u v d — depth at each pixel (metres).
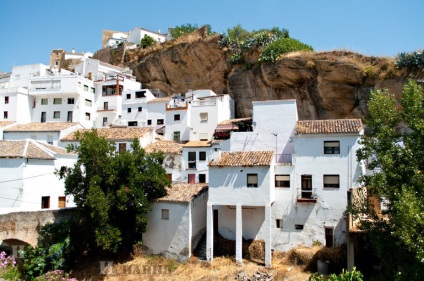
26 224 26.66
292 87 44.78
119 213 28.25
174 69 58.06
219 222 30.16
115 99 56.69
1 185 30.45
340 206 27.22
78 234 28.14
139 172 29.00
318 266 25.06
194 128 48.56
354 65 39.03
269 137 31.66
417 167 19.14
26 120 55.69
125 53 72.19
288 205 28.47
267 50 46.28
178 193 30.41
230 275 24.70
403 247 18.45
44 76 56.78
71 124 46.00
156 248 29.30
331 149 28.11
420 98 20.53
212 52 53.91
